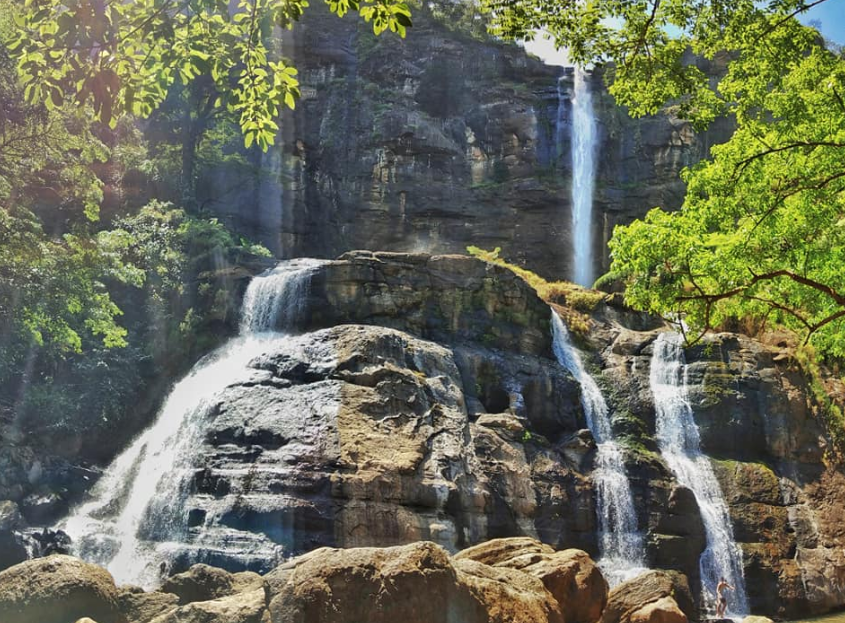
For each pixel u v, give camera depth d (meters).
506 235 52.97
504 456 27.30
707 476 31.16
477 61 55.97
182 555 23.05
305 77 50.41
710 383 33.16
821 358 33.94
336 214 49.16
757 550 29.56
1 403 30.88
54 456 29.86
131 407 33.75
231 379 29.02
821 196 19.25
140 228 37.81
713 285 20.58
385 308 31.73
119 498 28.28
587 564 16.19
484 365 30.42
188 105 43.25
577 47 17.14
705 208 20.08
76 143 28.03
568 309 36.91
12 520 24.84
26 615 10.87
